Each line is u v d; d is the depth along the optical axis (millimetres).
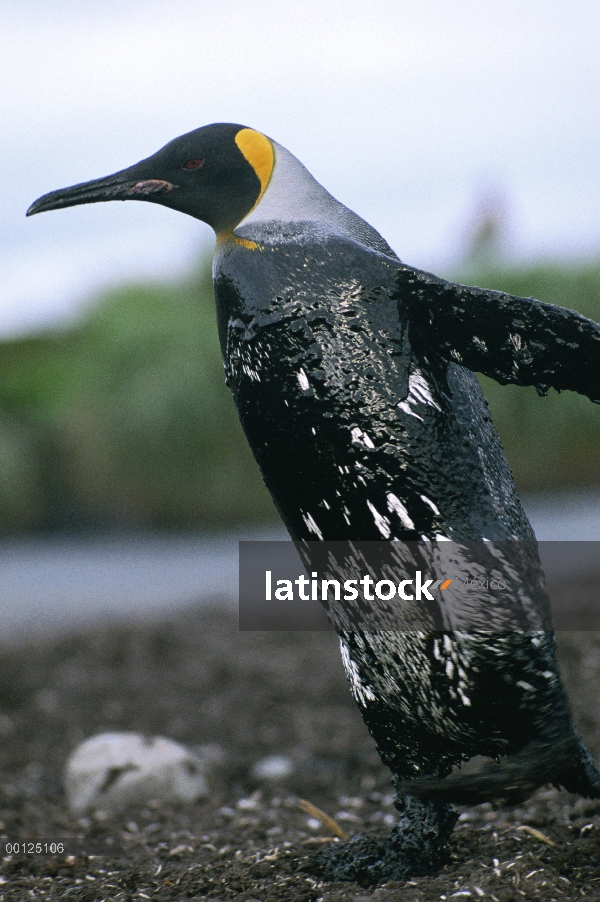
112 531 26688
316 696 13039
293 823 8406
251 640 15922
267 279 5570
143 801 9375
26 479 26781
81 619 17938
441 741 5738
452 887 5723
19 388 28109
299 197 5883
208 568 21312
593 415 25922
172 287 31359
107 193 6035
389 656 5590
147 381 26500
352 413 5379
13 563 23531
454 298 5344
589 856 6145
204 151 5914
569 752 5461
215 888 6355
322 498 5531
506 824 7062
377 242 5953
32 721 12875
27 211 6125
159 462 26172
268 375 5523
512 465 26391
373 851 6340
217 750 11398
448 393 5543
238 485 26203
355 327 5426
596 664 11938
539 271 26500
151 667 14906
